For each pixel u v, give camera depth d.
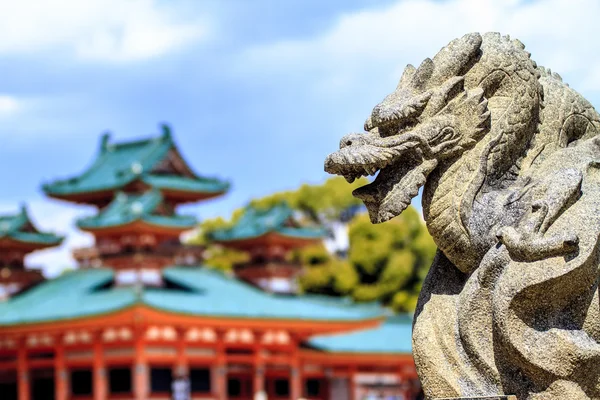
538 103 6.55
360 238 63.69
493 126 6.34
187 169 59.12
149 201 52.19
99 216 52.03
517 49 6.53
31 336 48.38
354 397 54.50
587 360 5.75
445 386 6.18
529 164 6.50
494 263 6.00
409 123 6.27
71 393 48.22
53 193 58.41
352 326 51.38
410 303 61.97
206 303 49.72
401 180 6.29
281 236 56.38
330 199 72.25
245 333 49.38
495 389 6.03
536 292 5.80
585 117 6.81
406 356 55.00
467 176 6.28
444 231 6.30
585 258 5.76
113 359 46.41
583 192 6.12
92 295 49.81
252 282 56.44
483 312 6.09
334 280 63.84
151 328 45.94
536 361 5.80
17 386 50.66
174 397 46.28
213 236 58.62
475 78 6.37
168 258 51.41
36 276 54.34
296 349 51.53
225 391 48.25
